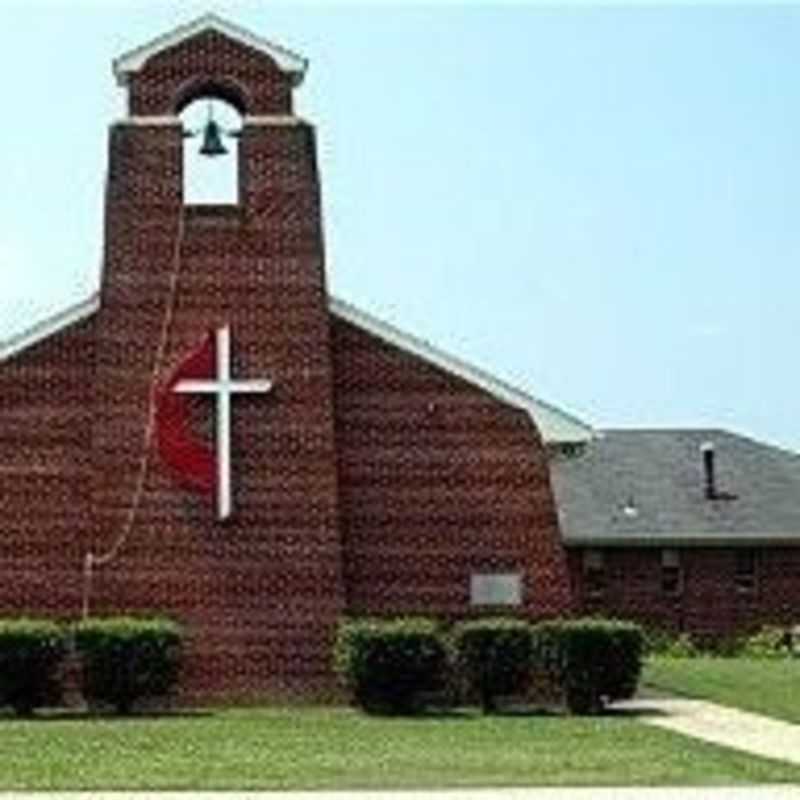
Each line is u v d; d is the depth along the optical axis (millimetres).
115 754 27078
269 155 37812
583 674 35375
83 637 35094
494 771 24719
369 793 22391
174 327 37188
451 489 38250
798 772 24516
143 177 37562
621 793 22312
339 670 35906
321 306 37500
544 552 38219
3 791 22547
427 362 38469
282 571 36875
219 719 33844
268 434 37125
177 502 36906
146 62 37906
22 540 37156
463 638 36125
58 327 37719
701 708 36375
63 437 37500
